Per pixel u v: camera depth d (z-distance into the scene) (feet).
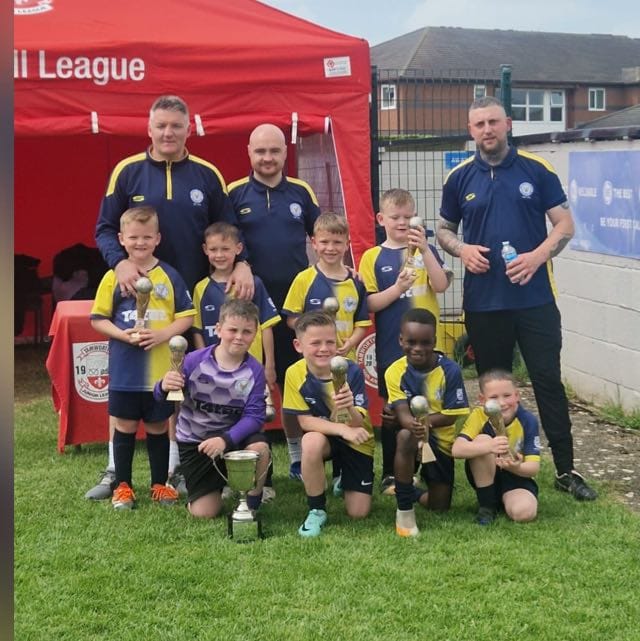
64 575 11.78
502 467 13.83
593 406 23.15
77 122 19.22
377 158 25.40
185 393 14.11
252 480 13.09
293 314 16.19
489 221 15.29
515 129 169.99
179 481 16.15
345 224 15.98
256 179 16.90
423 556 12.34
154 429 15.29
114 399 14.90
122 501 14.66
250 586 11.36
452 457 14.40
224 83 19.69
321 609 10.66
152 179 15.53
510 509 13.91
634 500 15.44
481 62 174.60
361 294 16.17
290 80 19.93
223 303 15.58
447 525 13.70
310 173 25.59
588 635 9.91
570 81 170.81
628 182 21.08
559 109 172.35
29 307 31.60
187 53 19.53
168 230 15.53
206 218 15.94
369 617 10.43
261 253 16.76
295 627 10.16
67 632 10.12
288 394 14.16
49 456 18.28
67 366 18.25
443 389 14.07
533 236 15.40
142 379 14.82
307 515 14.52
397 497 13.33
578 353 24.23
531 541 12.91
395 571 11.78
